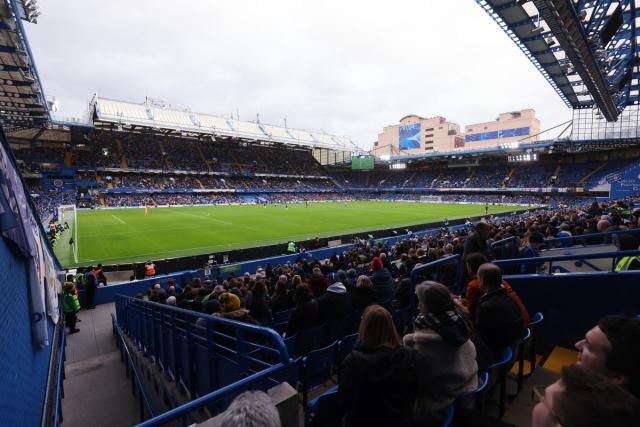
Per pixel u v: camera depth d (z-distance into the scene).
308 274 10.71
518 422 3.06
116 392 6.44
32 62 26.84
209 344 3.90
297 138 92.81
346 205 63.62
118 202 57.16
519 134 103.50
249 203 67.88
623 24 17.12
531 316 4.89
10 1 18.28
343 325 5.46
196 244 25.70
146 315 6.98
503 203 63.59
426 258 8.91
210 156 81.44
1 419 2.50
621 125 46.75
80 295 14.30
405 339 2.61
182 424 2.04
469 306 3.83
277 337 2.54
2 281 3.07
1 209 3.25
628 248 5.65
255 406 1.48
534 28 16.59
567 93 25.17
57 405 4.50
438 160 82.12
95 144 66.94
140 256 22.23
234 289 7.21
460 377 2.37
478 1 15.52
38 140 60.12
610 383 1.08
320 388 4.40
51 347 5.45
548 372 3.91
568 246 8.91
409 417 2.18
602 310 4.48
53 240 25.27
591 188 53.53
